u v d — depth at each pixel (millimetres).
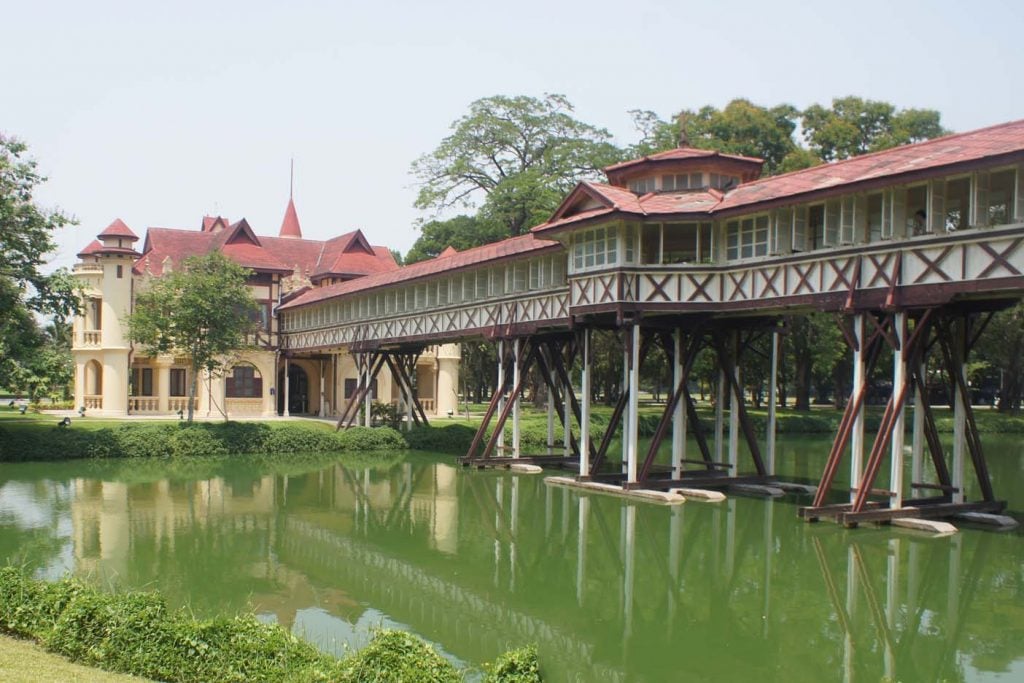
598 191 23172
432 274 33125
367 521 21453
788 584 15094
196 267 38281
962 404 20219
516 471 30109
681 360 25312
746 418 25578
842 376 57594
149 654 9156
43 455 32125
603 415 45000
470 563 17125
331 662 9055
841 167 20203
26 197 30562
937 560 16422
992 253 16297
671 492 23438
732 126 50438
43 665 8977
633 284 22938
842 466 32156
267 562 17109
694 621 13289
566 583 15570
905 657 11602
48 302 31359
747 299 21641
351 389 50656
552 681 10734
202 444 35031
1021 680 10766
